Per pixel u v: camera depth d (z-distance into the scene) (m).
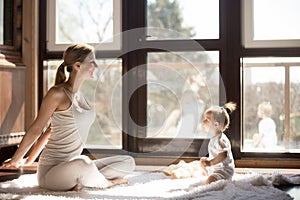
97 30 3.81
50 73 3.88
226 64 3.63
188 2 3.71
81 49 2.71
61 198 2.33
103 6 3.80
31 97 3.79
